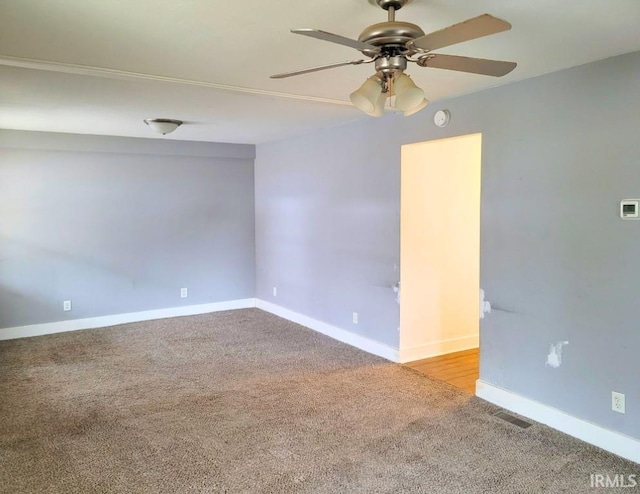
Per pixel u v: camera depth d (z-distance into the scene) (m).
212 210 6.35
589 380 2.86
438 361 4.41
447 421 3.17
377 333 4.58
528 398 3.22
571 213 2.90
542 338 3.11
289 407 3.40
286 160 5.84
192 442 2.90
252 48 2.42
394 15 1.87
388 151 4.29
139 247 5.89
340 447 2.84
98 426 3.12
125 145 5.59
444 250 4.54
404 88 1.91
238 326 5.68
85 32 2.18
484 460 2.69
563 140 2.92
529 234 3.15
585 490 2.40
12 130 4.98
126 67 2.74
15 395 3.62
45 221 5.32
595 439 2.84
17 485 2.46
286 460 2.70
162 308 6.11
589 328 2.84
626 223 2.63
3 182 5.08
